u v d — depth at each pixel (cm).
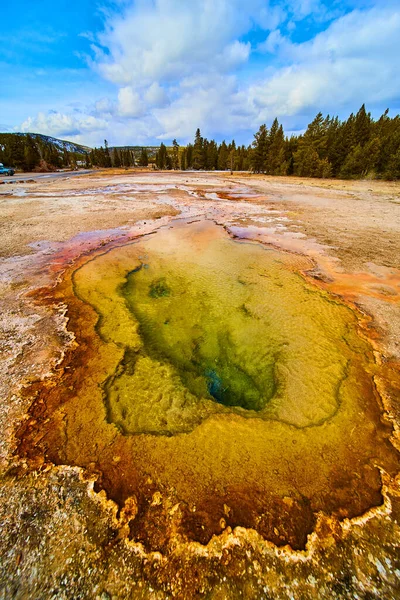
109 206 1492
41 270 721
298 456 286
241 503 247
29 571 209
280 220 1227
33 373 386
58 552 218
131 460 282
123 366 410
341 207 1485
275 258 812
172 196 1852
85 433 309
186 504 246
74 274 702
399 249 851
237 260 805
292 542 223
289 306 566
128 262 789
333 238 968
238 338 488
